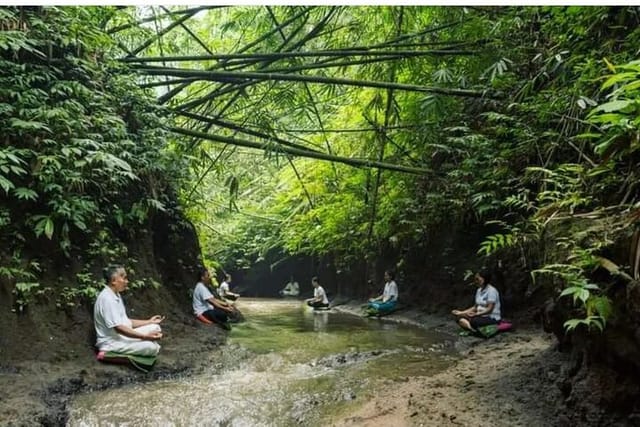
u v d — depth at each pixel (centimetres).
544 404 338
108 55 617
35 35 526
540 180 555
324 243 1271
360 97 1009
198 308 726
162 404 383
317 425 345
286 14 758
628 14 430
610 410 284
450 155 849
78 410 366
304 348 615
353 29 812
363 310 1047
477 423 319
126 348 469
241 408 379
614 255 270
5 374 403
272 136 756
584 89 455
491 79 615
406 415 343
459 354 583
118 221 573
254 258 1886
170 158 680
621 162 328
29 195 454
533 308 667
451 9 732
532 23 628
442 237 886
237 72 688
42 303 470
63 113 480
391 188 1023
